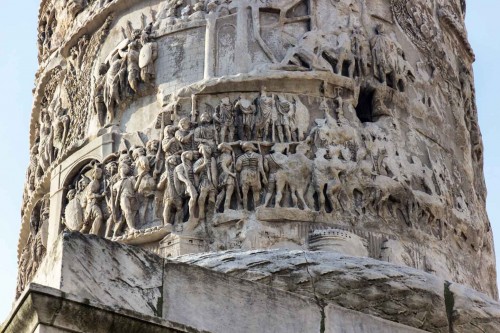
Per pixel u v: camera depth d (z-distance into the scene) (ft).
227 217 37.32
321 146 38.83
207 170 38.09
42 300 22.54
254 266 31.42
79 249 24.25
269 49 40.32
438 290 31.19
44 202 43.73
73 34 44.60
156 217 38.29
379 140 40.06
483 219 43.88
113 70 41.47
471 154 44.93
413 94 42.32
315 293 30.76
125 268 24.77
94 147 41.14
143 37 41.42
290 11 41.39
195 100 39.50
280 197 37.68
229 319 25.71
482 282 41.81
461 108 44.96
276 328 26.20
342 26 41.52
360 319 27.53
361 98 41.24
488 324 30.81
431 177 40.81
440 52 45.01
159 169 38.88
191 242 37.17
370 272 31.35
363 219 38.11
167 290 25.17
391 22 43.09
